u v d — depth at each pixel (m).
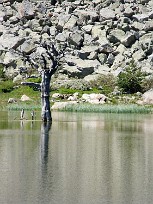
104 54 117.50
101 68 112.44
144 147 39.34
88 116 71.94
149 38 119.81
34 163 31.83
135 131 51.47
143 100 92.19
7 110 82.31
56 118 67.50
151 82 101.56
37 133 48.62
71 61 112.88
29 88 102.19
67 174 28.84
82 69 109.88
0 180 27.22
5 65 116.75
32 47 118.25
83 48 118.56
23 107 84.06
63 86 102.25
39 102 93.44
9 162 32.06
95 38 121.81
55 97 95.31
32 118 65.00
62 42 122.12
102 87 102.31
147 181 27.31
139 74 101.31
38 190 25.31
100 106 83.19
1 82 106.25
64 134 48.06
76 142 42.03
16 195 24.42
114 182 27.08
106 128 54.44
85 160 33.25
